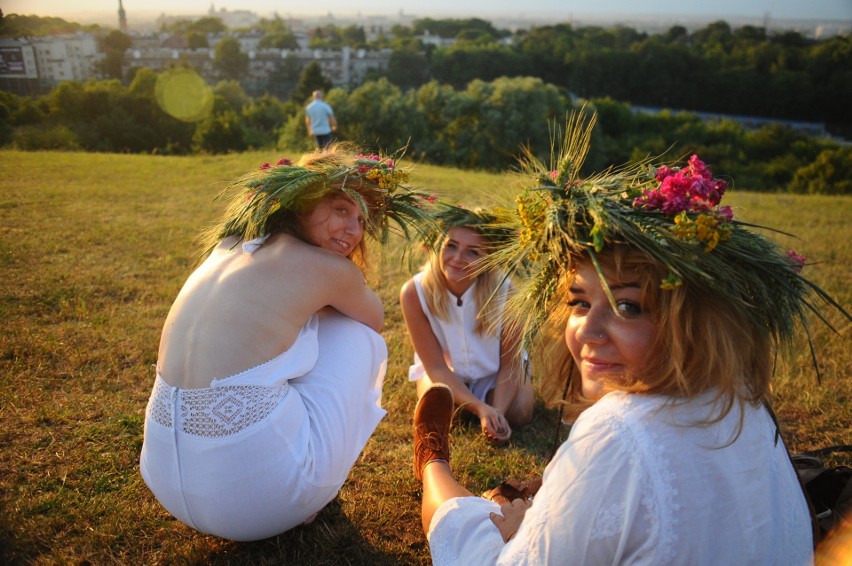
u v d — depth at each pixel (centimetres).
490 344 334
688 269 134
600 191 159
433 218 300
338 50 17075
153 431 207
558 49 12588
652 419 134
